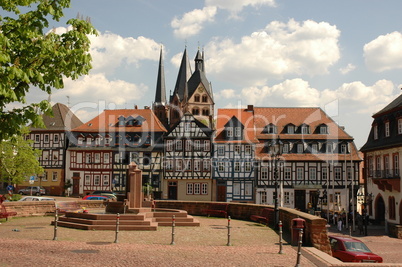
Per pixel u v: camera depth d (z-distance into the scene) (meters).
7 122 12.24
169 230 21.70
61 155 66.12
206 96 121.31
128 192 24.45
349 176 57.31
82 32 13.34
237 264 12.91
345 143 58.34
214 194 60.38
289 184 57.62
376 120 47.25
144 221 21.75
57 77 13.00
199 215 31.95
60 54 12.72
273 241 19.12
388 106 45.94
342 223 42.50
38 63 12.70
